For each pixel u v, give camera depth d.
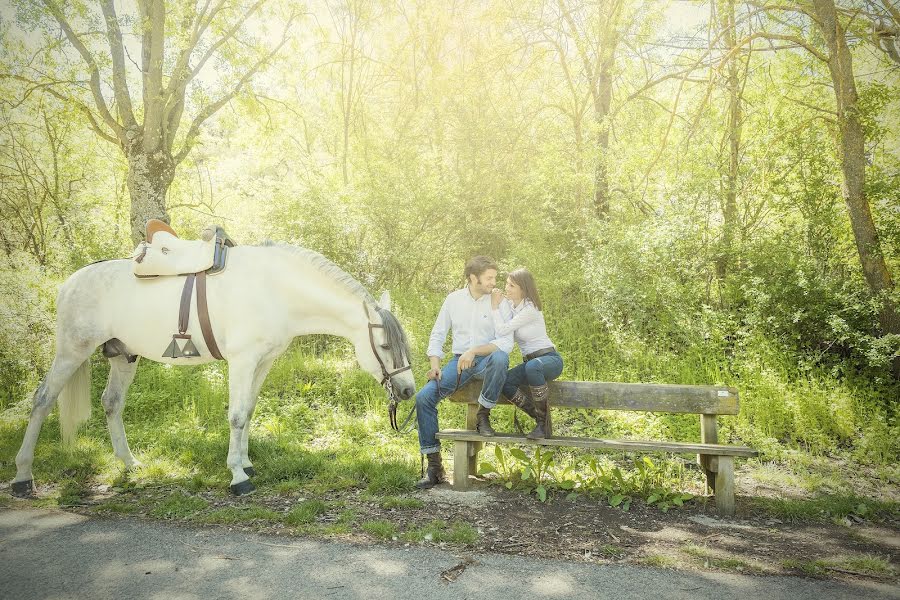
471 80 12.66
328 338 8.07
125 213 11.50
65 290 4.51
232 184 12.10
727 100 9.34
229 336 4.27
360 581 2.87
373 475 4.46
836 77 6.96
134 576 2.91
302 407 6.10
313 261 4.39
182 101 8.54
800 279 6.87
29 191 11.00
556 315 8.48
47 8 7.69
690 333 7.04
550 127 12.45
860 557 3.22
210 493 4.16
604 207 10.37
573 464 4.75
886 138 7.94
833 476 4.57
